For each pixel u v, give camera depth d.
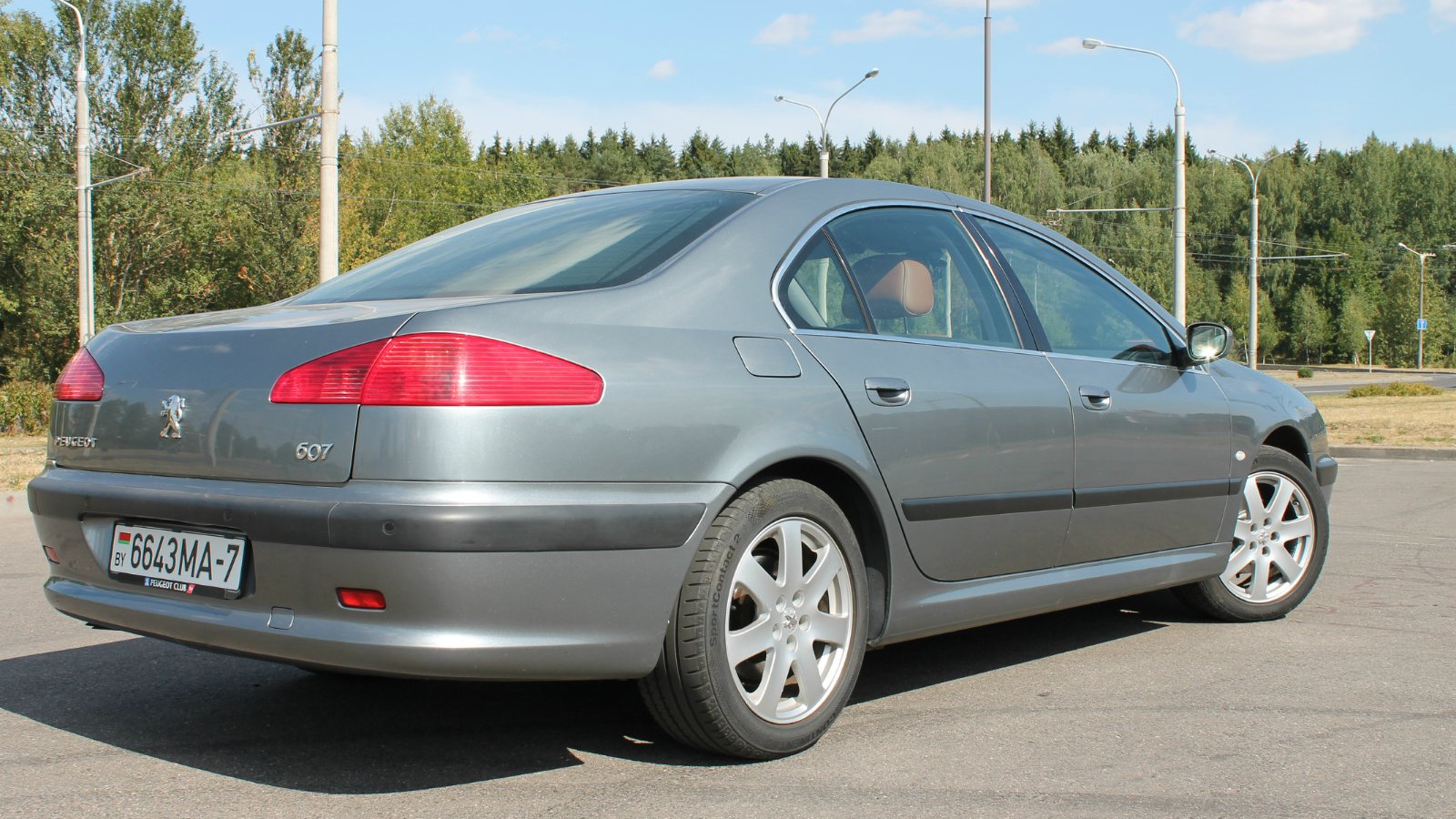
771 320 3.26
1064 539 3.98
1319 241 100.81
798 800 2.90
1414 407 25.28
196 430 2.95
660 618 2.88
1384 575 6.12
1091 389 4.06
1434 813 2.84
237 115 37.75
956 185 73.00
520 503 2.67
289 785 3.01
